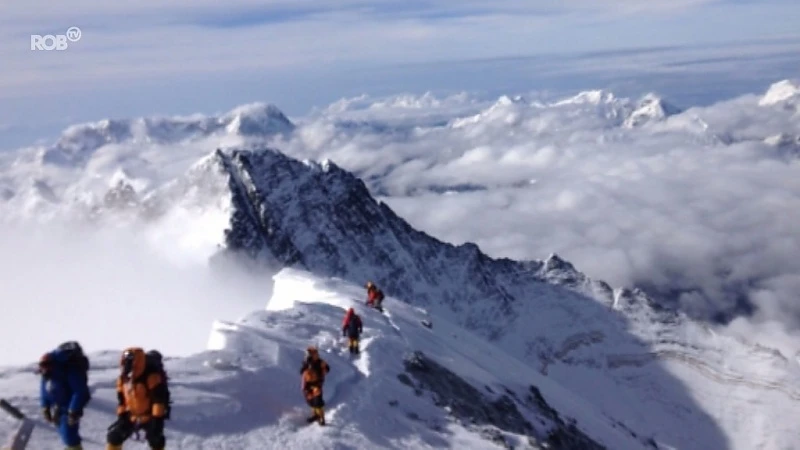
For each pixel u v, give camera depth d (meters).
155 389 12.97
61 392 12.37
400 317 48.47
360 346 31.58
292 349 25.97
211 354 23.41
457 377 36.59
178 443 16.55
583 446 43.38
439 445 22.47
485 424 28.66
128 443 15.58
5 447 13.71
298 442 18.52
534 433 36.38
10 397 16.03
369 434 21.09
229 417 18.92
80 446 12.52
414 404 26.58
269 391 21.64
